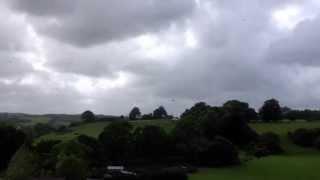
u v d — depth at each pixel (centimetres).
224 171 15262
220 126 18975
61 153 12938
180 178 13325
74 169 11838
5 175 11794
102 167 14212
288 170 15400
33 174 11775
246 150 18925
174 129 17812
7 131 15025
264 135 19775
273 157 18162
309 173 14875
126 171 13725
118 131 16288
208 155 16125
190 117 19888
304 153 19112
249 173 14950
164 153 16250
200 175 14288
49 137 18888
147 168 14562
